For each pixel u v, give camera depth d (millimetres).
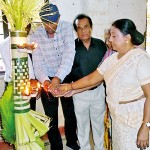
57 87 1927
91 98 2570
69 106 2709
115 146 1701
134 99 1515
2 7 1148
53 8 1986
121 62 1531
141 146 1492
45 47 2328
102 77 1801
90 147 2838
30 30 2229
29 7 1179
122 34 1489
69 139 2877
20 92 1170
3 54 2275
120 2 3680
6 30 3037
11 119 1240
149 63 1467
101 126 2730
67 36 2291
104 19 3588
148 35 4012
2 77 2949
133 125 1528
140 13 3930
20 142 1153
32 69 2305
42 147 1258
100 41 2570
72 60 2279
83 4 3367
